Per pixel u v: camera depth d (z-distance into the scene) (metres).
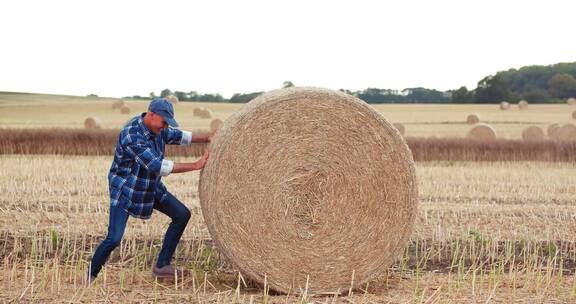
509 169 18.09
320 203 6.40
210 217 6.35
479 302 6.20
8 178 13.35
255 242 6.34
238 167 6.28
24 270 7.09
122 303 5.93
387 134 6.43
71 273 6.89
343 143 6.40
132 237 8.47
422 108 57.69
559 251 8.48
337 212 6.42
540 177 16.08
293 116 6.33
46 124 36.41
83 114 46.91
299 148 6.35
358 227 6.45
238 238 6.32
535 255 7.93
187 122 38.53
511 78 92.31
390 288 6.79
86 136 21.94
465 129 34.38
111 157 20.09
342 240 6.44
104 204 10.67
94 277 6.54
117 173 6.46
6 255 7.72
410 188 6.47
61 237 8.36
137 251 7.93
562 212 10.95
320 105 6.37
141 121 6.43
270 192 6.32
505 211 10.96
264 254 6.35
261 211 6.32
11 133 21.64
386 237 6.48
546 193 13.38
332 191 6.40
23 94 70.94
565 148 21.44
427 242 8.75
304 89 6.41
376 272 6.51
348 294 6.50
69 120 40.62
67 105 56.38
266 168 6.31
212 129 29.69
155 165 6.33
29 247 8.02
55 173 14.34
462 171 16.88
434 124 38.78
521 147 21.55
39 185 12.55
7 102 60.59
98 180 13.49
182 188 12.72
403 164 6.45
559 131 29.97
